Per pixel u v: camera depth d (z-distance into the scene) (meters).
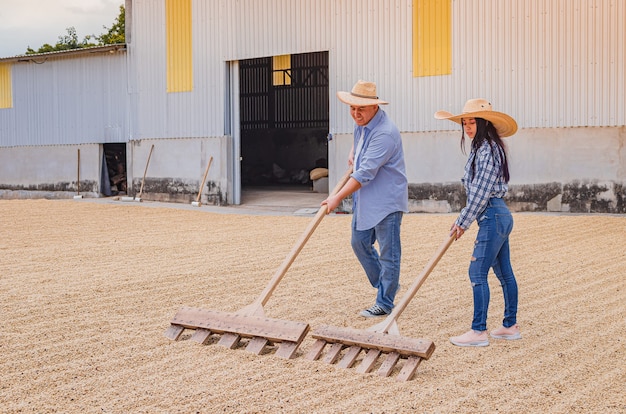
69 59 21.92
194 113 19.36
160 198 20.09
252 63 27.98
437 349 5.23
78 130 21.89
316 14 17.30
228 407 4.06
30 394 4.30
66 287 7.44
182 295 7.07
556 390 4.34
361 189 6.16
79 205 18.25
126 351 5.16
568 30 14.80
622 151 14.50
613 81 14.52
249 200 19.88
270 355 5.09
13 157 23.39
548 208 15.08
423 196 16.19
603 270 8.40
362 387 4.42
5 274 8.24
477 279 5.30
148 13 20.03
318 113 27.03
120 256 9.69
